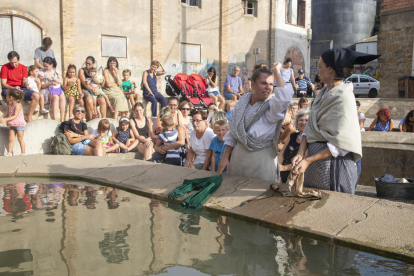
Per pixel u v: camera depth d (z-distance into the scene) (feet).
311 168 11.52
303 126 15.70
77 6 42.63
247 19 59.36
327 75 10.61
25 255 8.48
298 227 10.06
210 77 38.32
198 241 9.46
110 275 7.52
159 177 15.30
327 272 7.73
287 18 69.05
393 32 46.98
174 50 51.39
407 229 9.12
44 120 23.84
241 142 13.07
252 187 12.67
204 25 54.24
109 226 10.51
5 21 38.29
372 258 8.52
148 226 10.58
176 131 22.39
